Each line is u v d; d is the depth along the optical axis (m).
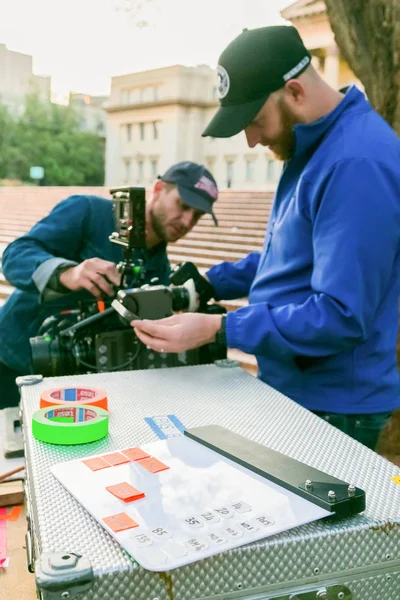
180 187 1.98
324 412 1.30
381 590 0.67
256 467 0.73
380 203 1.14
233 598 0.60
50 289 1.69
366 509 0.68
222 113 1.30
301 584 0.62
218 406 1.02
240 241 4.85
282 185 1.41
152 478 0.72
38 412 0.90
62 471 0.74
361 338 1.19
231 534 0.60
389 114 2.04
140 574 0.56
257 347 1.23
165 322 1.24
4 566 0.94
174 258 4.61
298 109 1.28
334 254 1.15
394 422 2.21
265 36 1.25
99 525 0.63
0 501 1.13
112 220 2.07
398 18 1.90
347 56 2.11
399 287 1.30
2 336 2.21
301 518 0.63
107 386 1.12
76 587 0.54
